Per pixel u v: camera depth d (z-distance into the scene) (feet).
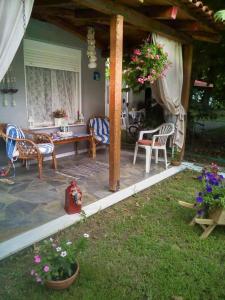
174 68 15.79
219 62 21.08
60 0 11.14
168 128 17.46
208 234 9.31
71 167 16.29
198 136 27.17
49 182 13.61
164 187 14.10
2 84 14.66
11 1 7.59
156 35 13.87
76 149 19.61
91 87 20.33
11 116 15.40
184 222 10.30
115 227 9.74
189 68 17.11
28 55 15.72
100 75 20.95
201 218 9.66
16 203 11.15
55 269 6.53
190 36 16.20
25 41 15.37
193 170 17.06
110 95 11.78
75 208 10.39
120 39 11.18
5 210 10.53
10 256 7.82
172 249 8.54
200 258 8.16
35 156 14.07
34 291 6.66
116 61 11.26
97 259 7.93
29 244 8.32
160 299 6.56
